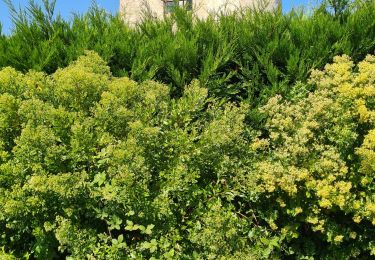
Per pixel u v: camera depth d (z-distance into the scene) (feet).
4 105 13.55
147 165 13.37
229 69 19.16
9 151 14.07
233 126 15.26
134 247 13.08
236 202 15.85
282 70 19.10
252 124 17.93
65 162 13.52
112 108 13.69
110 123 13.92
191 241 13.26
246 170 15.10
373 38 19.10
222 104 18.31
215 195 14.33
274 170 14.34
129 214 12.50
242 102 17.17
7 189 12.93
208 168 14.98
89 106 14.29
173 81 18.89
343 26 19.16
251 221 14.74
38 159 12.95
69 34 19.76
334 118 15.07
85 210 13.21
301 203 14.88
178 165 13.79
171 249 12.54
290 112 15.58
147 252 12.92
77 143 12.94
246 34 19.17
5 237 13.85
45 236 13.00
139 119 14.34
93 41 19.26
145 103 14.66
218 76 18.61
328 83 15.62
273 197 15.19
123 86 14.25
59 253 14.06
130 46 19.17
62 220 12.33
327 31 19.07
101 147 14.02
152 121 14.67
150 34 20.33
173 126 15.47
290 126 15.39
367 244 15.08
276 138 15.42
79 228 12.88
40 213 12.94
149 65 18.83
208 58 18.13
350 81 15.51
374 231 14.99
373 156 14.26
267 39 19.27
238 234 13.98
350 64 15.83
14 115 13.79
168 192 13.75
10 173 13.10
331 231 14.74
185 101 15.65
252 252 13.44
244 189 14.94
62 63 18.52
